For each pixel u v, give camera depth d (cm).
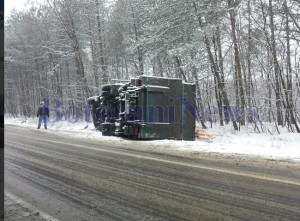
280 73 1997
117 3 3341
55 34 3591
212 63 2188
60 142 1397
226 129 2106
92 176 757
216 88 2477
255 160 943
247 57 2362
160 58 2577
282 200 570
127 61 3534
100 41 3350
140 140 1436
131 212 518
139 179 724
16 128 2311
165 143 1326
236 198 582
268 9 2098
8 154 1077
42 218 500
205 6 2181
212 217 491
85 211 528
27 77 5025
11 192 642
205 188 648
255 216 494
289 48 2139
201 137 1673
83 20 3419
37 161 950
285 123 2141
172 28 2305
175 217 493
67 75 3925
